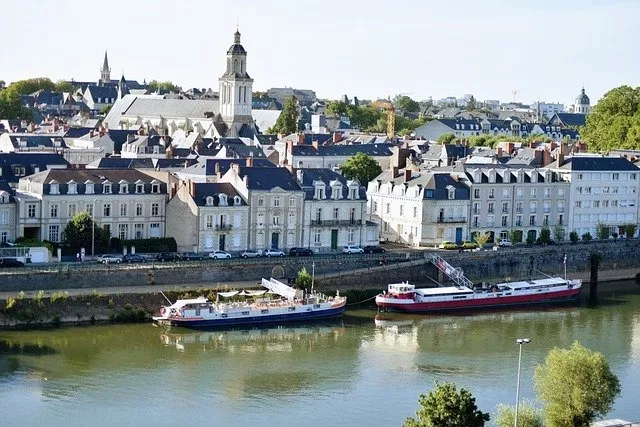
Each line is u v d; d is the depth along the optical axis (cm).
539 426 14238
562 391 14288
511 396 17325
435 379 18275
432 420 13000
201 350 19712
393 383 18025
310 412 16525
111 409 16375
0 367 18012
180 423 15900
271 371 18538
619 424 14638
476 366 19150
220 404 16762
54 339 19762
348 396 17300
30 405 16388
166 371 18300
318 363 19125
